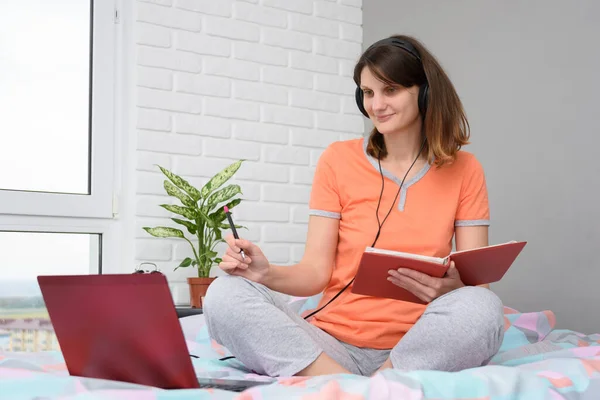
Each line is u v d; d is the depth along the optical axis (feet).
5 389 3.95
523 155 10.01
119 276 4.20
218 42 12.00
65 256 10.81
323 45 13.09
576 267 9.09
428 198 6.20
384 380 4.05
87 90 11.10
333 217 6.45
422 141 6.41
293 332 5.25
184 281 11.36
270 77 12.47
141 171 11.22
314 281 6.17
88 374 4.69
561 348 6.70
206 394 3.92
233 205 10.78
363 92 6.36
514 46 10.30
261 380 4.87
